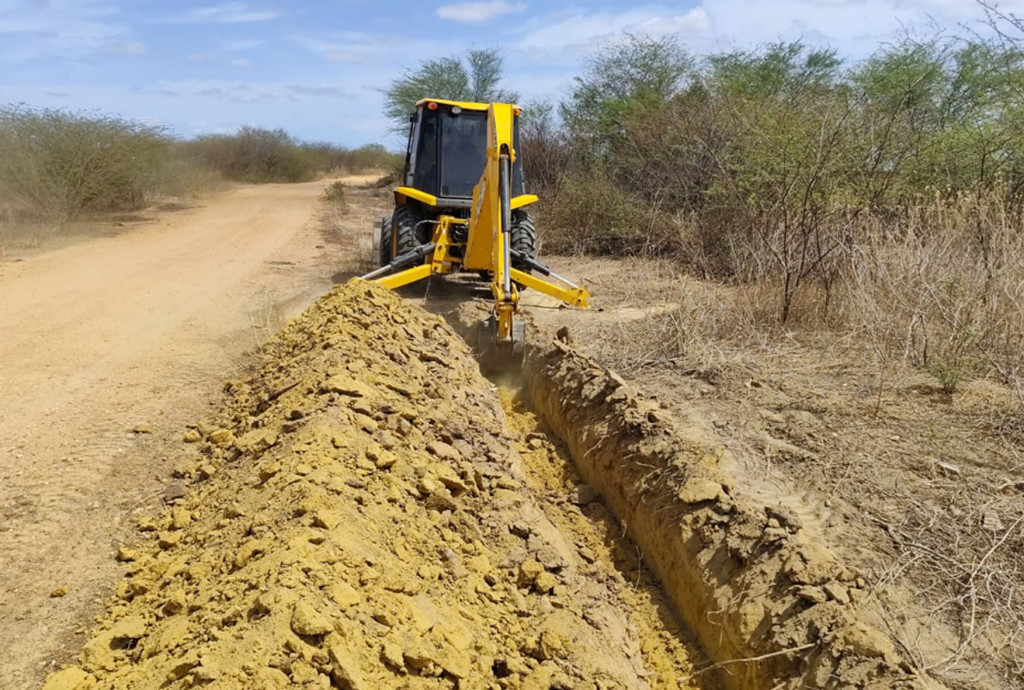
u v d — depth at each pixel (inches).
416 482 177.2
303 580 122.7
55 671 123.8
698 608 170.7
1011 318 260.1
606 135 685.9
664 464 201.9
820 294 324.2
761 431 222.8
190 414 232.5
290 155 1971.0
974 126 404.8
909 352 266.4
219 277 479.2
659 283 426.0
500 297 278.5
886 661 130.2
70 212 800.3
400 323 286.5
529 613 157.6
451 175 412.5
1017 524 171.9
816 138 350.9
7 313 370.6
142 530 165.8
